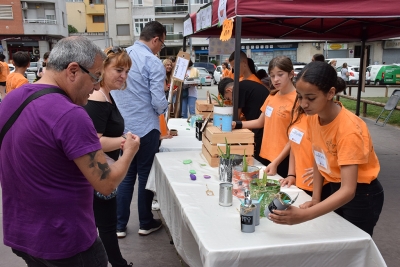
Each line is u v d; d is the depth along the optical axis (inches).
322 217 70.5
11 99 53.0
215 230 63.9
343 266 61.7
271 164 98.7
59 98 51.5
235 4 120.6
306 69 62.2
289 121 105.3
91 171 52.0
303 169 90.0
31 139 50.0
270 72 106.9
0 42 1258.0
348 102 493.7
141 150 118.5
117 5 1471.5
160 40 120.0
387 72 745.6
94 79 55.1
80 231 54.6
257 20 211.8
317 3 123.2
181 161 109.5
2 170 53.4
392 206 153.6
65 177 52.4
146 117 116.0
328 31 234.1
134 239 125.5
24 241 53.4
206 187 86.3
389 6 124.0
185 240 83.3
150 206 127.3
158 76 113.7
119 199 123.7
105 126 84.4
